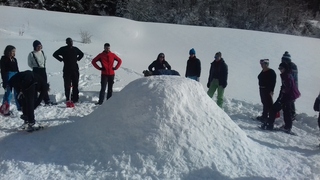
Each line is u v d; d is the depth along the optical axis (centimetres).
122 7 4575
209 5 4719
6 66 699
